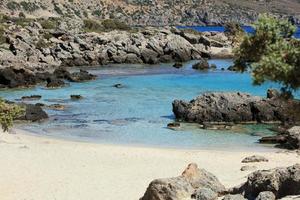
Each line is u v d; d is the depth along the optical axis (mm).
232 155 32781
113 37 106250
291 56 11719
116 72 82000
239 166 29344
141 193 23656
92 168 28859
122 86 65625
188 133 40469
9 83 64062
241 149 35125
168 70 85688
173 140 38062
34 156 31453
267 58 11586
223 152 33844
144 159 31453
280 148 35406
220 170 28234
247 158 30766
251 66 12031
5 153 31844
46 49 90875
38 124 43344
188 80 72562
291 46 11859
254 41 12164
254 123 44219
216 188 20547
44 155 31844
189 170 21188
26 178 26484
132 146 35875
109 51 96250
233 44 13750
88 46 97125
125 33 118562
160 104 52812
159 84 68125
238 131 41312
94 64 92938
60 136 39031
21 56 85250
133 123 43875
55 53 90812
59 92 60875
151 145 36469
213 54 108688
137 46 100500
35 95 57438
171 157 32125
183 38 107812
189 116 44500
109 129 41562
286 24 12047
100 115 47188
